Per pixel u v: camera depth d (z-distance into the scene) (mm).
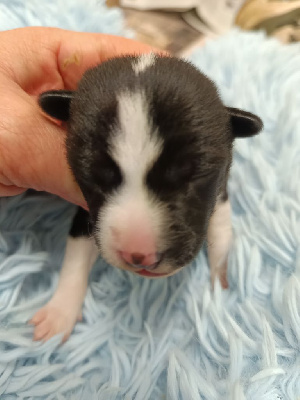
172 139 61
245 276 86
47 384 77
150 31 166
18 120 74
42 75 92
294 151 102
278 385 72
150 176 62
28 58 89
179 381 75
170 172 62
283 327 78
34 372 77
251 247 89
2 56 86
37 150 74
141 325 86
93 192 67
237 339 76
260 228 92
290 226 89
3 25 113
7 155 73
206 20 170
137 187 62
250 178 102
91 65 88
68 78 96
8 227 92
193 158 63
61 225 97
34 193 95
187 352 80
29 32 92
